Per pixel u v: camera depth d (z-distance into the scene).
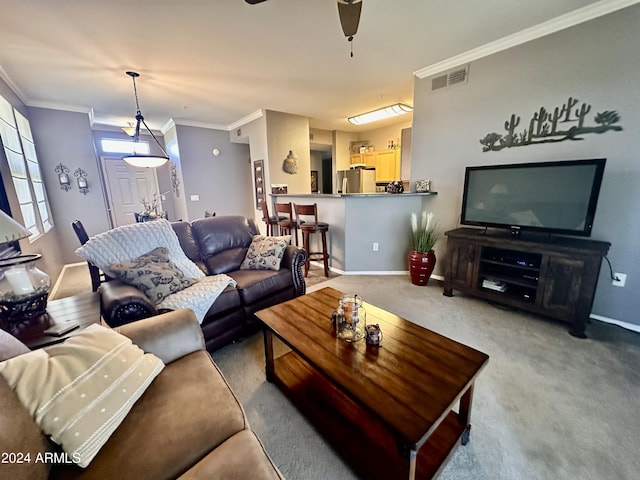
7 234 1.19
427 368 1.17
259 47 2.61
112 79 3.29
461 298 2.92
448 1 2.02
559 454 1.23
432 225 3.43
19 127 3.40
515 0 2.03
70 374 0.88
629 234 2.21
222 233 2.73
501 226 2.62
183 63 2.91
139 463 0.78
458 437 1.22
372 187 5.39
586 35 2.21
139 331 1.21
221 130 5.90
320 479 1.15
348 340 1.39
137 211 6.18
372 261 3.78
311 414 1.39
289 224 3.97
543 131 2.51
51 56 2.69
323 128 6.42
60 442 0.78
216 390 1.06
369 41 2.55
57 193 4.31
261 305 2.31
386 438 1.26
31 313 1.43
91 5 1.94
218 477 0.73
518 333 2.21
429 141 3.32
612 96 2.16
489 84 2.77
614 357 1.88
